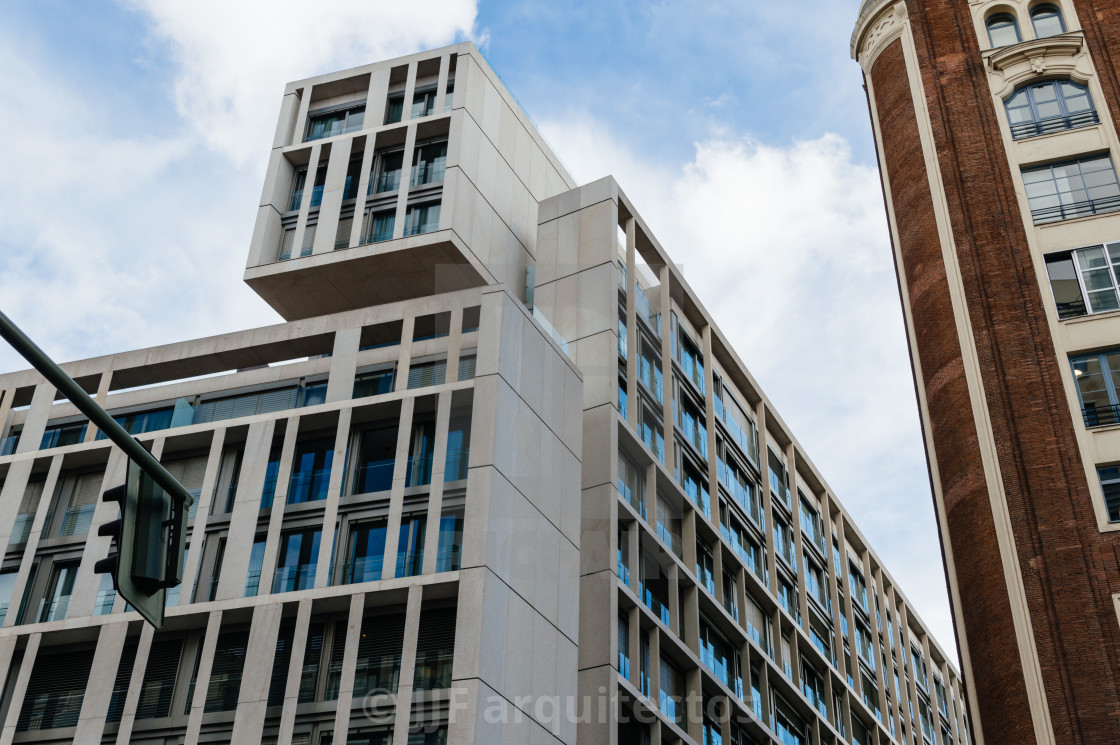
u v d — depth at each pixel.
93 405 10.47
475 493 37.97
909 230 39.56
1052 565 30.89
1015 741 29.45
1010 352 34.66
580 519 42.31
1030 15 41.50
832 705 59.84
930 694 78.75
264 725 37.28
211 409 47.41
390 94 60.88
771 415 64.12
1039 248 36.25
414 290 56.03
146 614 10.48
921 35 42.72
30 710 41.00
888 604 76.50
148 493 10.84
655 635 43.34
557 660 38.03
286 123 61.03
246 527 42.38
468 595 35.91
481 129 58.31
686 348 56.44
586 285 49.53
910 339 38.44
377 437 43.56
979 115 39.75
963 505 33.53
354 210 56.38
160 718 39.16
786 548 62.00
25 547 45.41
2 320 9.86
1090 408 33.03
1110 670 28.95
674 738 43.28
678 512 49.38
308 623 38.81
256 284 56.09
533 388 42.28
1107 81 38.66
